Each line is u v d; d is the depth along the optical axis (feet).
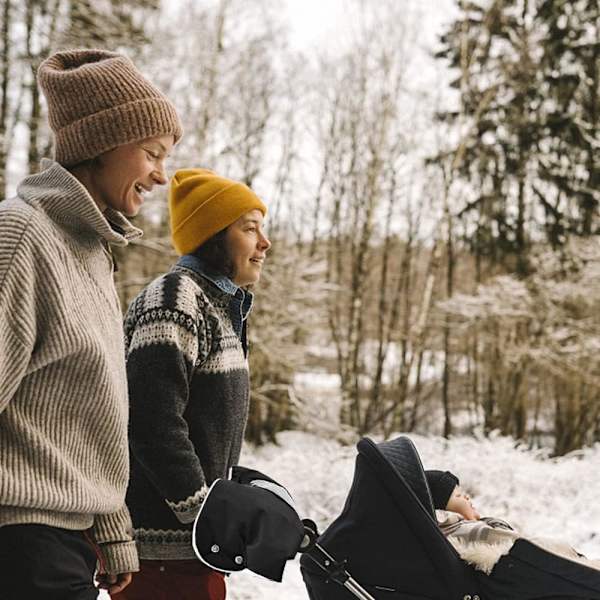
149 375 7.29
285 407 52.01
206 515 6.52
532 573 7.88
